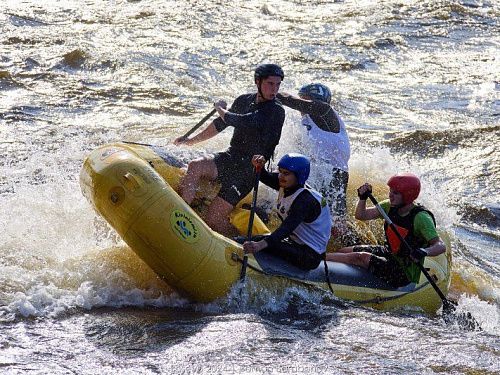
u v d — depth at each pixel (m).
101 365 10.96
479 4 45.81
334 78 33.44
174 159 15.26
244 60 34.62
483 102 31.66
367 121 29.12
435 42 39.25
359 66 35.12
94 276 13.69
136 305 13.33
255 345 11.98
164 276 13.41
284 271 14.01
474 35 40.72
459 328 14.13
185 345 11.77
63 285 13.41
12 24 36.72
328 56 36.19
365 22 41.91
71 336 11.81
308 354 11.85
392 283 15.05
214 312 13.34
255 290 13.65
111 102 27.97
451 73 35.06
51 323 12.19
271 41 37.81
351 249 15.71
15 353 11.10
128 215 13.01
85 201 16.66
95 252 14.38
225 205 15.12
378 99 31.41
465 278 17.80
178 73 31.88
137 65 32.09
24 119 25.34
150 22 39.06
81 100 27.86
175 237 13.03
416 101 31.50
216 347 11.77
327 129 17.17
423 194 19.34
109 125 25.50
